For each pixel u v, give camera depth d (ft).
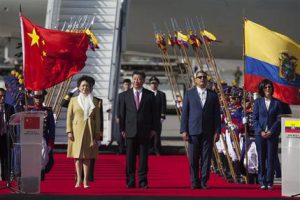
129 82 212.23
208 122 139.54
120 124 141.79
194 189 141.38
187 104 140.46
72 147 138.82
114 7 234.58
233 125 167.22
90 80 138.31
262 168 143.02
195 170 141.38
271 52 152.15
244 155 157.99
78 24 226.38
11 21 262.06
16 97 151.94
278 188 145.07
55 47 151.12
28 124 124.06
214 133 140.67
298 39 277.23
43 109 142.20
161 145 249.75
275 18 269.44
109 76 227.61
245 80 153.38
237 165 167.12
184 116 140.77
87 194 127.95
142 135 140.46
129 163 141.90
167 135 318.24
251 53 152.46
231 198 119.75
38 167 124.88
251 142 157.07
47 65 148.15
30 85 144.56
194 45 179.83
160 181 160.35
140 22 266.98
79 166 140.15
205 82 140.26
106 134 226.58
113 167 189.16
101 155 220.84
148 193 132.87
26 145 124.36
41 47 145.07
